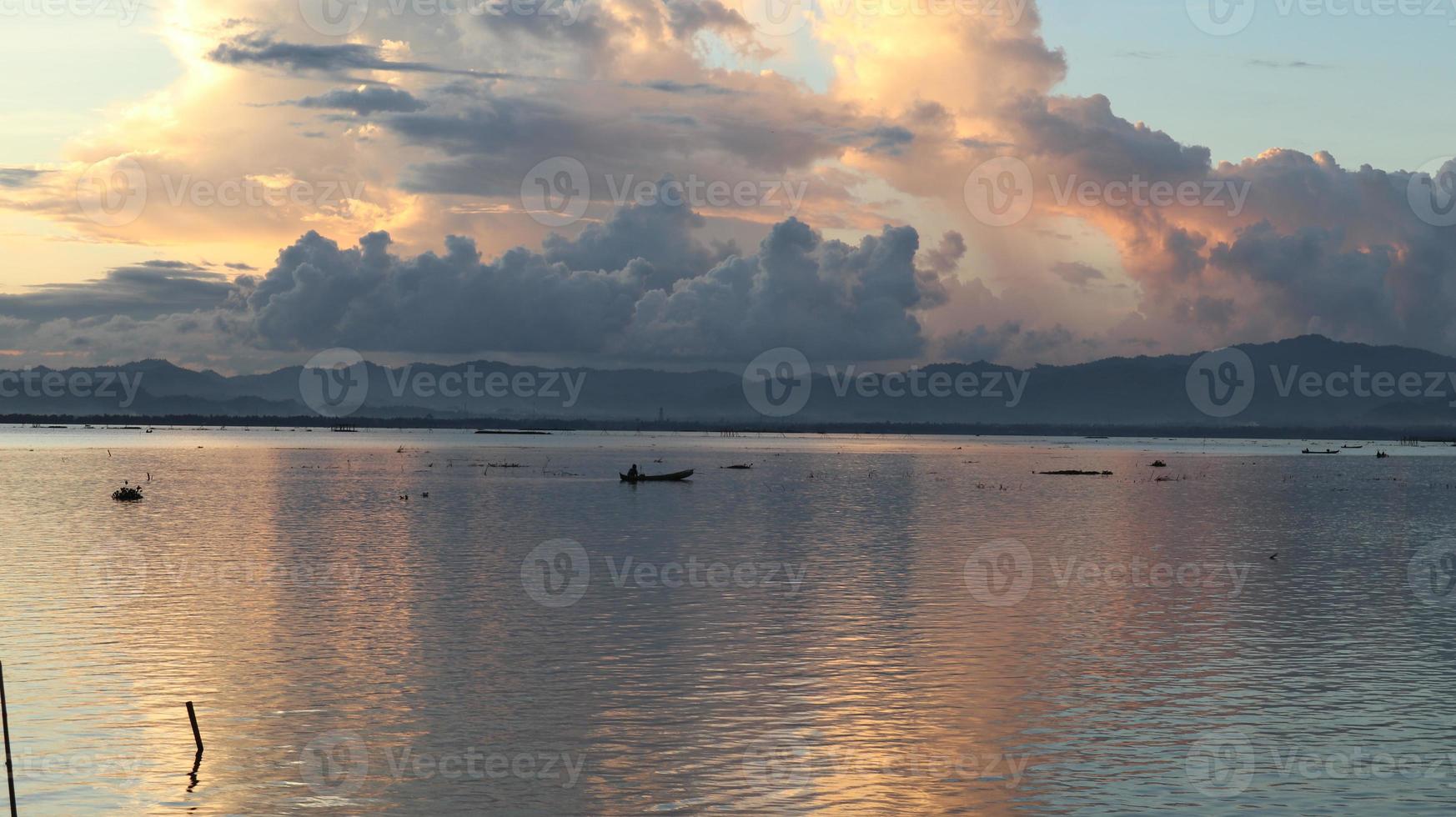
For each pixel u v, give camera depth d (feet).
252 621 148.97
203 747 97.96
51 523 280.10
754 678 120.47
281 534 255.91
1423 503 377.91
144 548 228.43
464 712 108.06
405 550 226.99
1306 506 360.89
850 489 433.07
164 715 106.42
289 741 99.66
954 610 159.94
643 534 262.06
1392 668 126.11
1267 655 131.85
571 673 122.21
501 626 146.61
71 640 136.15
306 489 415.44
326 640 137.49
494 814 84.28
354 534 258.78
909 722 105.29
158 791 88.22
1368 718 107.14
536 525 281.54
